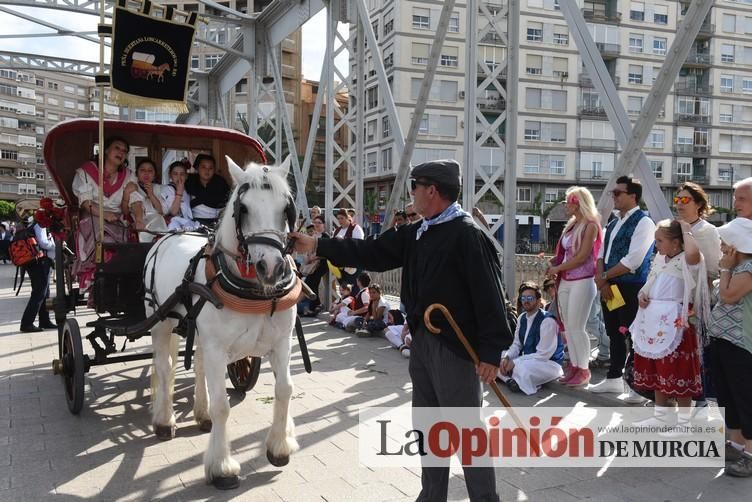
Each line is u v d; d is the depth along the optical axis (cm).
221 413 396
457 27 4162
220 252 396
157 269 495
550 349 619
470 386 319
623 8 4688
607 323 597
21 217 943
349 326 931
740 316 405
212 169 648
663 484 398
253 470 421
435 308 312
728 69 4862
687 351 468
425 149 4194
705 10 571
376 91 4388
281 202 364
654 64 4784
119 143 577
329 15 1093
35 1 1170
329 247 358
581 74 4534
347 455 447
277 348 421
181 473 415
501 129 3850
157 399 491
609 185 668
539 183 4553
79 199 575
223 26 1555
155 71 556
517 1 744
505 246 769
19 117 7869
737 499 376
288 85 4997
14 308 1185
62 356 607
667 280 476
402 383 643
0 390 617
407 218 919
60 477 408
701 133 4869
